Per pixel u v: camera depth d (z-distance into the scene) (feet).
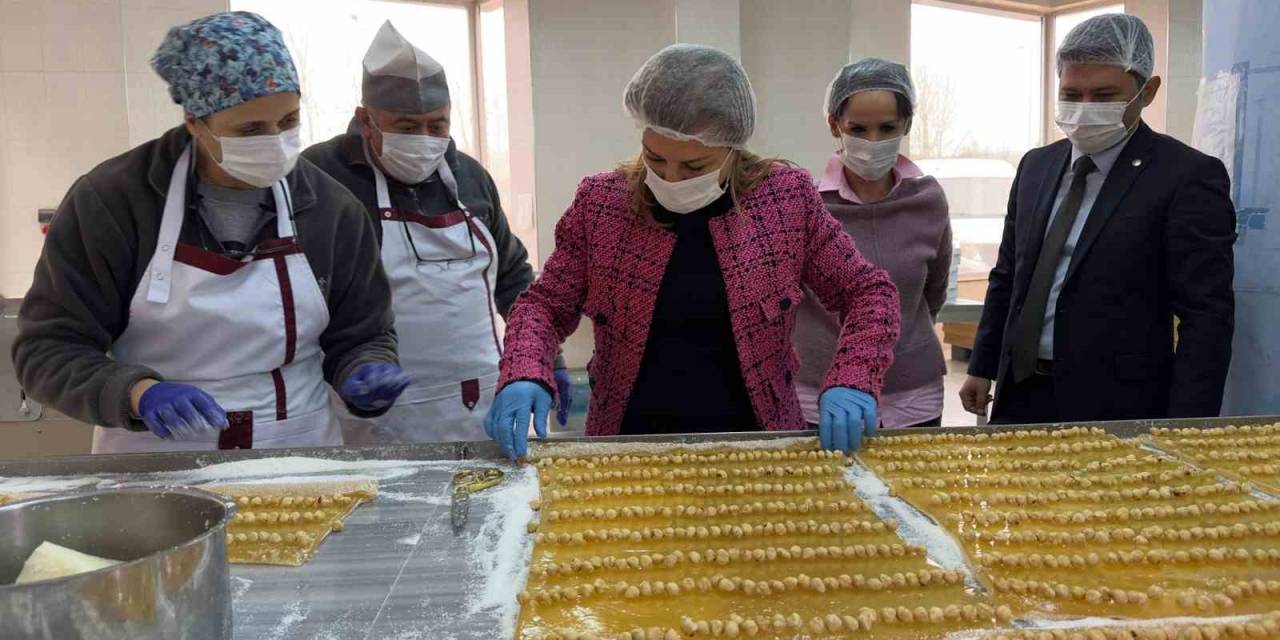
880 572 4.61
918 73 23.15
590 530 5.16
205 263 6.43
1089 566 4.66
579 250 7.04
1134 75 7.87
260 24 6.19
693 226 6.76
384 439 9.43
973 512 5.41
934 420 9.62
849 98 8.93
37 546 3.82
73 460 6.12
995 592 4.37
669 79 5.98
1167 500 5.62
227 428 6.53
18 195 14.53
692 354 6.96
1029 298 8.64
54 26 14.19
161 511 3.82
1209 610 4.17
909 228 9.41
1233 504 5.42
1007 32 23.94
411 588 4.37
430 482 5.98
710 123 5.98
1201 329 7.58
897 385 9.53
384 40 8.59
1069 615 4.14
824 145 18.40
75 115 14.53
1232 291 7.74
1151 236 7.90
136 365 6.25
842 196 9.53
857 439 6.34
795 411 7.27
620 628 4.04
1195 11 20.75
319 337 7.30
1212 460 6.37
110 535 3.89
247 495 5.61
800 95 18.04
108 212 6.12
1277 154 8.13
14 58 14.14
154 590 2.99
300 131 6.43
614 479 6.05
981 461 6.39
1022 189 9.20
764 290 6.68
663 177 6.46
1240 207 8.55
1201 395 7.56
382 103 8.45
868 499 5.70
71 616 2.81
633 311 6.83
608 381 7.16
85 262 6.15
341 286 7.22
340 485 5.79
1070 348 8.24
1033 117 24.75
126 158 6.35
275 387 6.94
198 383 6.68
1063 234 8.42
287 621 4.00
